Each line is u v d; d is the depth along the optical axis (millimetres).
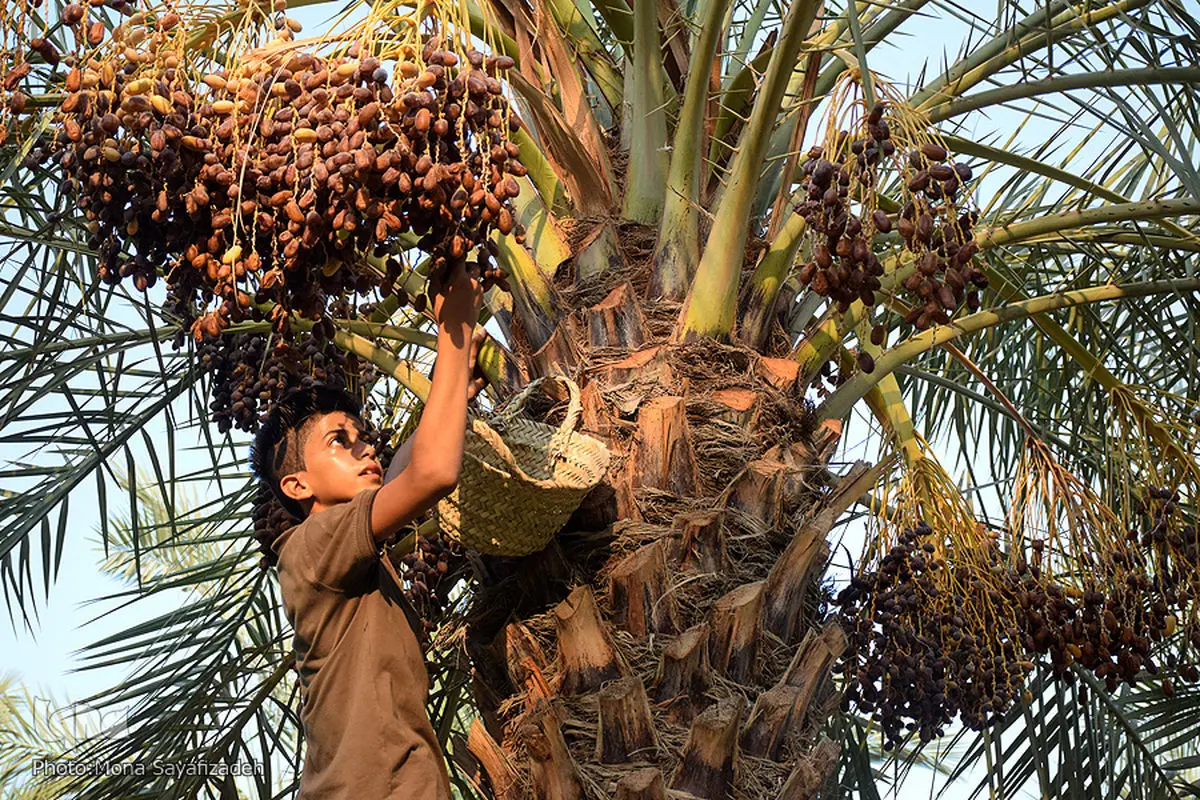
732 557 3061
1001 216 4750
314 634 2785
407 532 3500
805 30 2990
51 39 3580
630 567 2932
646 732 2801
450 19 2527
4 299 3900
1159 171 4902
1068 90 3645
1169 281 3877
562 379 3059
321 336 2607
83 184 2564
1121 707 4891
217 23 2770
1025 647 3750
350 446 3152
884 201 3807
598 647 2889
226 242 2436
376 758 2666
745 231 3234
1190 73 3604
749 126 3154
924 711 3822
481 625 3115
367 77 2316
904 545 3721
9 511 4352
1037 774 4645
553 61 3656
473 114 2357
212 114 2420
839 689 3771
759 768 2854
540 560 2998
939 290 2691
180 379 4488
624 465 3074
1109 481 4062
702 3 3990
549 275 3398
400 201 2371
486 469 2729
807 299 3658
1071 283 4914
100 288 4203
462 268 2658
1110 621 3621
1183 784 4848
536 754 2828
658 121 3504
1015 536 3771
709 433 3148
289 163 2342
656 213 3490
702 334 3266
